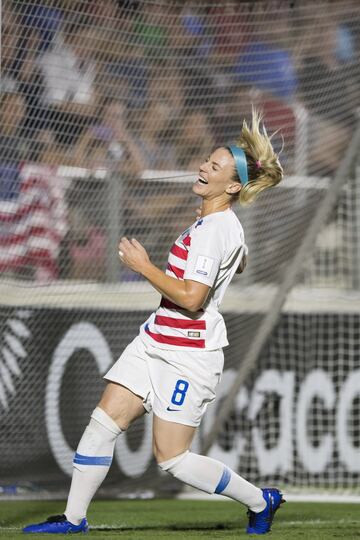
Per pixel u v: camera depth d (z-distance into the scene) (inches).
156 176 983.6
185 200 1004.6
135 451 999.0
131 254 549.3
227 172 573.6
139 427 1002.7
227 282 581.0
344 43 1080.2
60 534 578.2
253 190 577.9
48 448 934.4
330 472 1079.6
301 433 1087.0
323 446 1085.1
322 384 1105.4
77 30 873.5
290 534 609.3
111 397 578.9
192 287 548.7
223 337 578.6
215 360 571.2
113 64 912.9
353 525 720.3
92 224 949.2
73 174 917.8
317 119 1091.9
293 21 1048.2
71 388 951.6
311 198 1090.7
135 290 999.6
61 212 919.7
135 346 581.0
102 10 891.4
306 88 1076.5
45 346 928.9
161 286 547.8
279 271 1072.8
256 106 1045.2
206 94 1002.1
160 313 572.1
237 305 1072.8
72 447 954.1
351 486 1075.3
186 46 975.0
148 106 956.6
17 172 869.2
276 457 1081.4
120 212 967.6
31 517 775.7
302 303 1126.4
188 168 1002.1
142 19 929.5
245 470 1076.5
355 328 1118.4
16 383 906.1
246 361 1032.2
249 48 1027.3
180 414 564.7
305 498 996.6
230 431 1075.3
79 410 959.0
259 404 1085.1
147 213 983.6
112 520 780.0
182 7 965.2
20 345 909.2
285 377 1097.4
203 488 585.0
